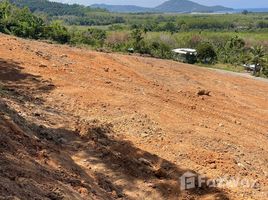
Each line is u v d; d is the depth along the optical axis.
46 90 9.95
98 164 6.68
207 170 7.58
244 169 8.08
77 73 12.30
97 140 7.60
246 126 11.64
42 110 8.47
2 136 5.84
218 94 15.90
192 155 8.07
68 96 9.87
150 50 44.31
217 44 68.62
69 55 14.80
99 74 12.99
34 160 5.68
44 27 32.25
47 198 4.75
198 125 10.13
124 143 7.88
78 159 6.68
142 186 6.46
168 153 7.94
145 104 10.66
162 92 12.95
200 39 66.88
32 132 6.87
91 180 6.10
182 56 50.44
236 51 61.19
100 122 8.71
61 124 7.95
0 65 11.09
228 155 8.59
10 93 9.02
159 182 6.68
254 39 71.56
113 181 6.38
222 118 11.77
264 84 21.73
